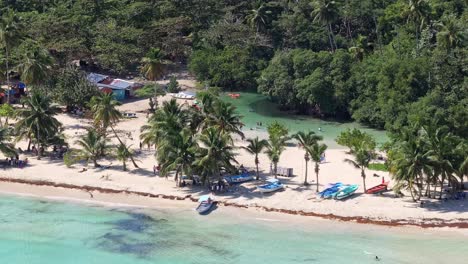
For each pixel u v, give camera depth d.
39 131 107.75
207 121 99.19
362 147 95.12
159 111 99.56
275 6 187.00
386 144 105.12
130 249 77.25
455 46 135.12
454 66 132.00
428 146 84.75
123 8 188.75
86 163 106.56
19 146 115.94
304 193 92.06
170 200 92.00
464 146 86.38
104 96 106.94
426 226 81.44
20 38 141.38
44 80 135.62
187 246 77.88
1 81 144.25
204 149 91.44
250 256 74.88
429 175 83.81
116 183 97.50
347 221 83.75
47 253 76.31
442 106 124.19
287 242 78.44
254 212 87.31
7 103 137.12
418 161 83.44
